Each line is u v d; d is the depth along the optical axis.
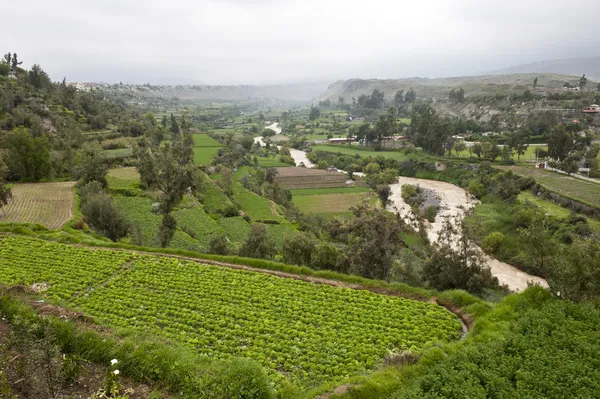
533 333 27.16
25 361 19.48
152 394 19.64
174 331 29.41
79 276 37.72
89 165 79.19
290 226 80.62
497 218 82.81
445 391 21.30
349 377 23.91
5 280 35.75
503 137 148.62
